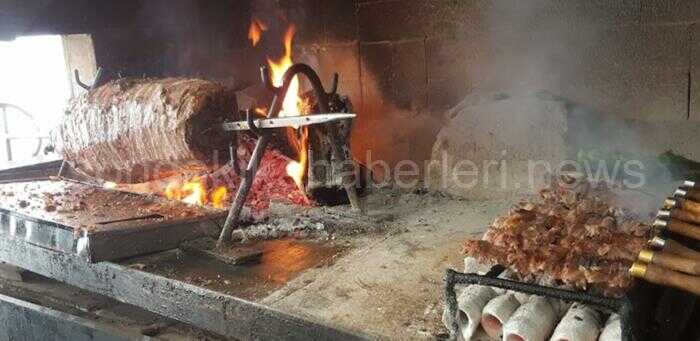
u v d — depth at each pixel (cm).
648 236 175
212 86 279
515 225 186
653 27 320
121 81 313
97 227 242
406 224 297
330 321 190
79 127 310
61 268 264
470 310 163
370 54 409
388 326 185
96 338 255
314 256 252
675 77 321
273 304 204
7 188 326
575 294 140
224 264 243
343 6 411
